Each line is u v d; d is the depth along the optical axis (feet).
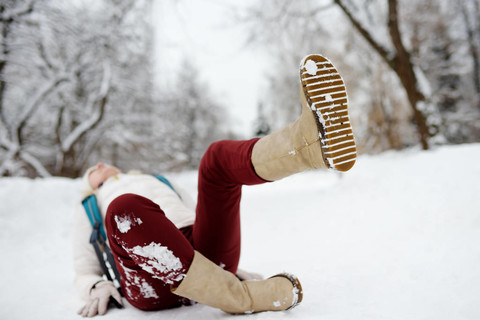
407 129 56.75
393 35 31.48
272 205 19.61
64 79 41.65
